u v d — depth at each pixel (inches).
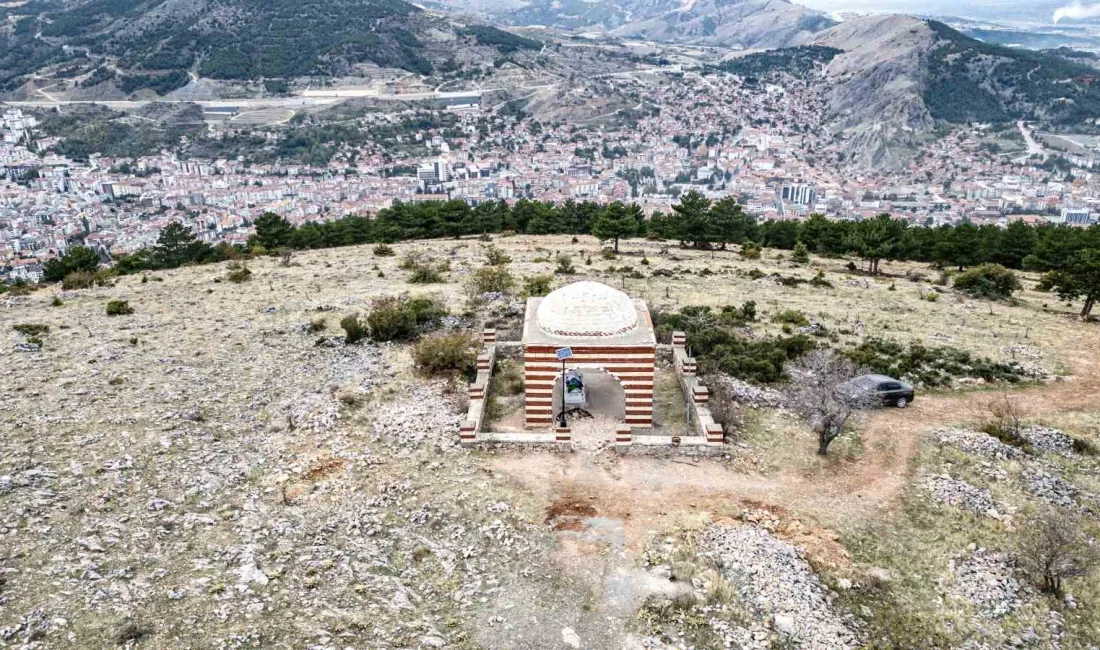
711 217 3134.8
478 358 1254.9
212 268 2486.5
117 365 1254.9
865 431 1114.7
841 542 812.6
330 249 3171.8
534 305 1237.7
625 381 1056.8
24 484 792.3
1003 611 709.3
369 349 1409.9
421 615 648.4
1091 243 2501.2
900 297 2156.7
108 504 776.9
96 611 601.9
